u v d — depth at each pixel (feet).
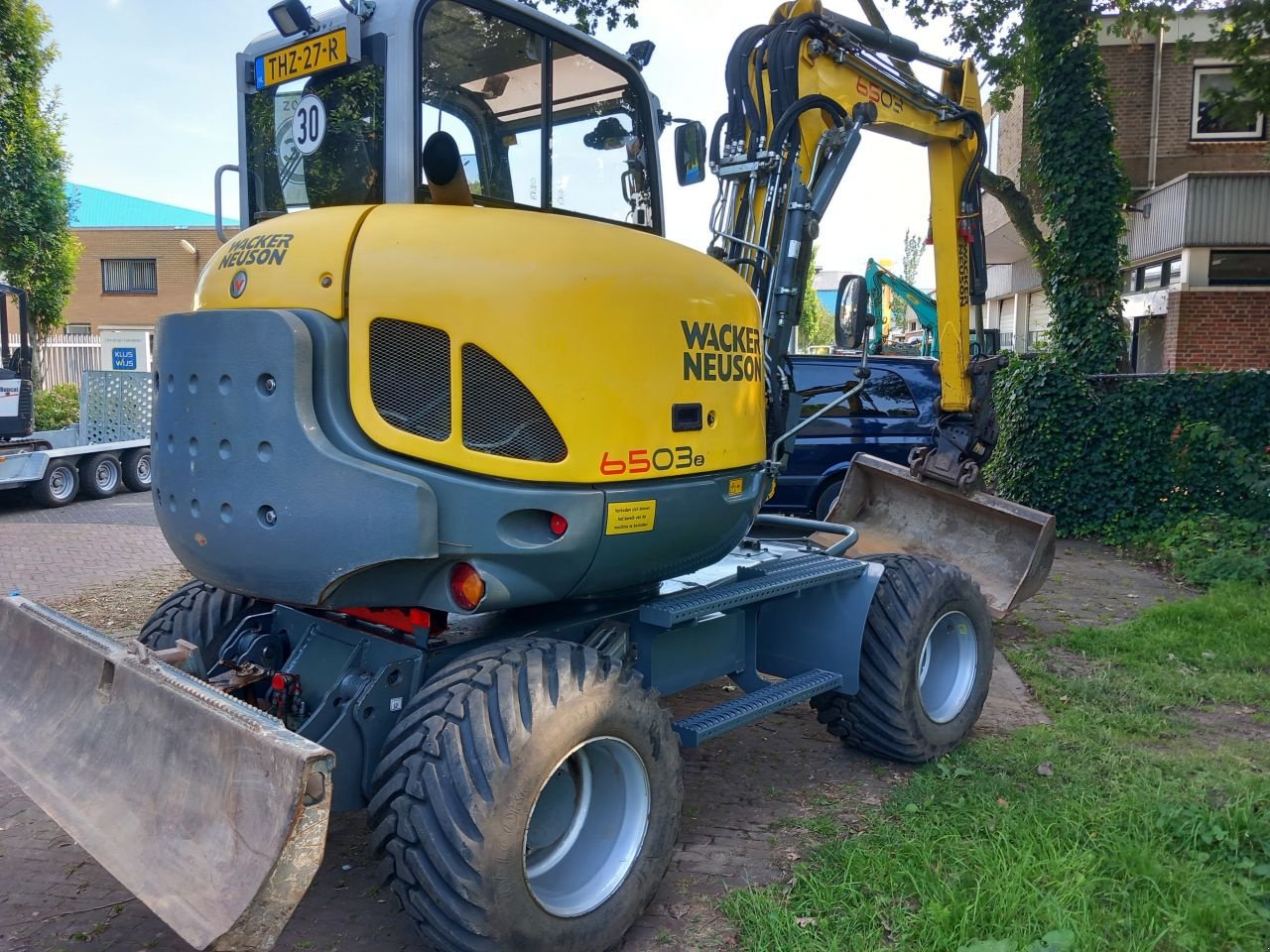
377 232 9.82
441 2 10.94
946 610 15.31
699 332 11.75
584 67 12.94
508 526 10.15
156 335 11.10
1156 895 10.91
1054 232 37.83
